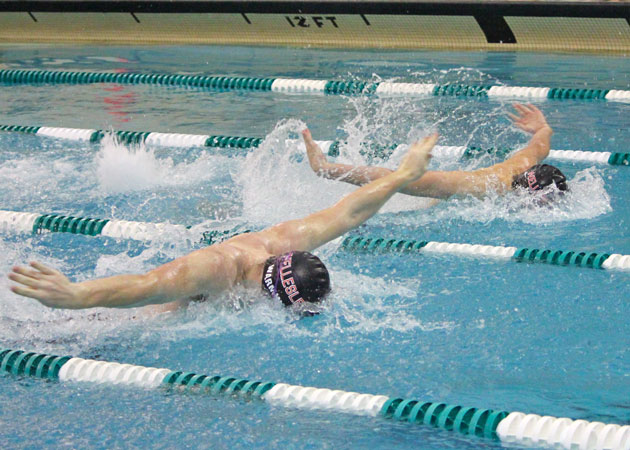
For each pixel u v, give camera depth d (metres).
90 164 6.82
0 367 3.44
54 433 2.92
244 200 5.83
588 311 4.01
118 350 3.63
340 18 12.92
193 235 5.16
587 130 7.60
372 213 4.10
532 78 9.94
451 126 7.94
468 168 6.65
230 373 3.41
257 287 3.89
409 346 3.64
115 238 5.19
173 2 13.59
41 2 14.23
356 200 4.07
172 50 12.92
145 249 4.99
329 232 4.07
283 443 2.85
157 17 13.77
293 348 3.63
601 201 5.69
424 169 4.10
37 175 6.48
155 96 9.63
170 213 5.59
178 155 7.10
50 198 5.91
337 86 9.87
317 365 3.47
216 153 7.18
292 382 3.33
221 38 13.67
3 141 7.52
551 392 3.22
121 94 9.73
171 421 3.00
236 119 8.33
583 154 6.84
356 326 3.85
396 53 12.16
